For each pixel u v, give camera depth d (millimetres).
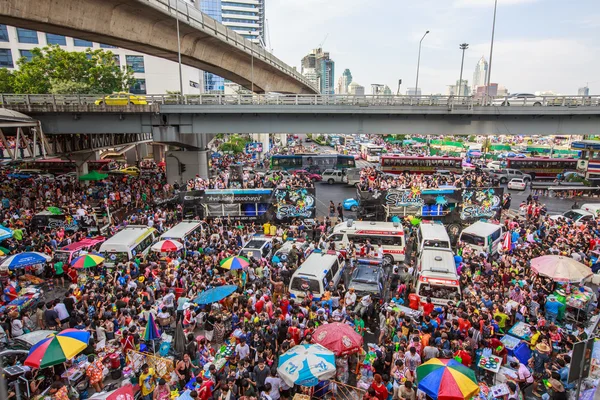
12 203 31422
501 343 11969
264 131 36125
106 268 19203
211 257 19609
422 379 8945
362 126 35812
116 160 63906
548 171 51750
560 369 10609
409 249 24359
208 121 35719
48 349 10312
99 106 33750
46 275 20469
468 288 15727
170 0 35625
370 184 34312
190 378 11391
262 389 10711
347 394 11109
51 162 50094
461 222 27875
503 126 35062
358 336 11273
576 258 18688
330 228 25391
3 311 15211
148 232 22453
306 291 15461
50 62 50438
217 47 49344
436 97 34094
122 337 12727
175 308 15648
